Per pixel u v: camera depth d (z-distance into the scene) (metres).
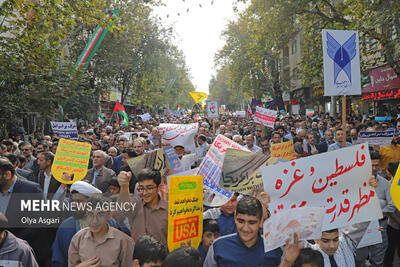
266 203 3.15
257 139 12.79
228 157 3.82
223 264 2.98
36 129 20.17
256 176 3.83
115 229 3.22
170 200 3.13
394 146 7.09
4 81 12.08
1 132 12.73
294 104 43.62
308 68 16.08
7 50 11.45
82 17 12.97
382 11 13.36
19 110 12.41
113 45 23.12
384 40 14.21
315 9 15.75
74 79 13.90
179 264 2.53
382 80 21.91
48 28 12.33
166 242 3.54
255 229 2.86
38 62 11.93
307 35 16.67
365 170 3.45
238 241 3.02
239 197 4.57
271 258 2.97
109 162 7.74
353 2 14.55
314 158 3.26
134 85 32.91
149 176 3.49
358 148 3.44
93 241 3.14
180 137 7.12
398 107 20.64
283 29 15.97
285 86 35.91
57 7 11.61
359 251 4.25
